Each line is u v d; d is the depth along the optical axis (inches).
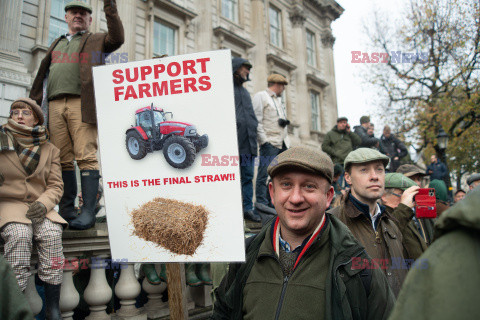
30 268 94.0
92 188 117.8
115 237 71.7
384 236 86.8
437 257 27.0
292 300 51.2
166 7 449.4
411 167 149.6
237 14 593.0
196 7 502.6
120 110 72.9
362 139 295.4
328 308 48.4
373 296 50.8
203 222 66.9
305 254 54.4
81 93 117.3
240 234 64.7
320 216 55.3
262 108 196.9
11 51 285.1
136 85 72.1
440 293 25.2
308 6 742.5
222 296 63.7
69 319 101.3
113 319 110.9
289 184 55.7
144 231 70.1
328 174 54.7
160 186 70.2
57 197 98.0
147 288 123.2
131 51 391.2
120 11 391.9
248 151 166.1
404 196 99.1
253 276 57.0
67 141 123.6
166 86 70.4
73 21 128.1
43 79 130.0
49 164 100.3
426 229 122.3
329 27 787.4
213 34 522.3
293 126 638.5
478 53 457.4
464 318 23.7
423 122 529.3
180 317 71.5
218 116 67.6
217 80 67.9
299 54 685.3
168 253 68.5
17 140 94.1
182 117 69.2
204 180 67.8
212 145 67.7
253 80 585.6
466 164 753.6
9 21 286.2
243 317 56.9
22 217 87.4
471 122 509.0
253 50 594.2
